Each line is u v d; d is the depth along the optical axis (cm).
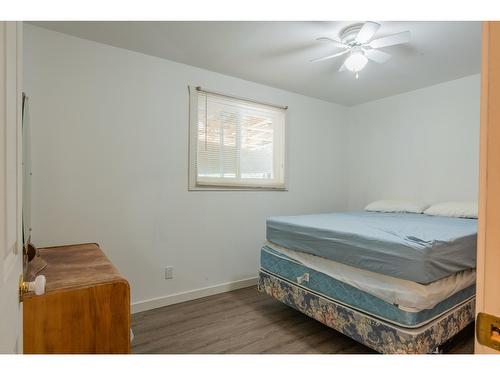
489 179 45
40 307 111
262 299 284
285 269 238
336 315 192
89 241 234
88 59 232
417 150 349
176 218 276
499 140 43
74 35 225
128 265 252
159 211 266
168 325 230
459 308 177
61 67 221
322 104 393
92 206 235
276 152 354
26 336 108
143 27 212
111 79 242
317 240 211
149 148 261
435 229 203
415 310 151
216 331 220
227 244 309
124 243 249
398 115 367
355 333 179
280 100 348
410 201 344
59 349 113
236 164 318
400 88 343
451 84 319
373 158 396
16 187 74
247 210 323
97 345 119
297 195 367
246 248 322
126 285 125
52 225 219
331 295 197
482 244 46
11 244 66
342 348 196
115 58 244
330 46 239
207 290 293
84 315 117
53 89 219
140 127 256
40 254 175
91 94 234
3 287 58
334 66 281
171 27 212
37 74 213
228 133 312
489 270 44
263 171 341
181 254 279
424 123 342
